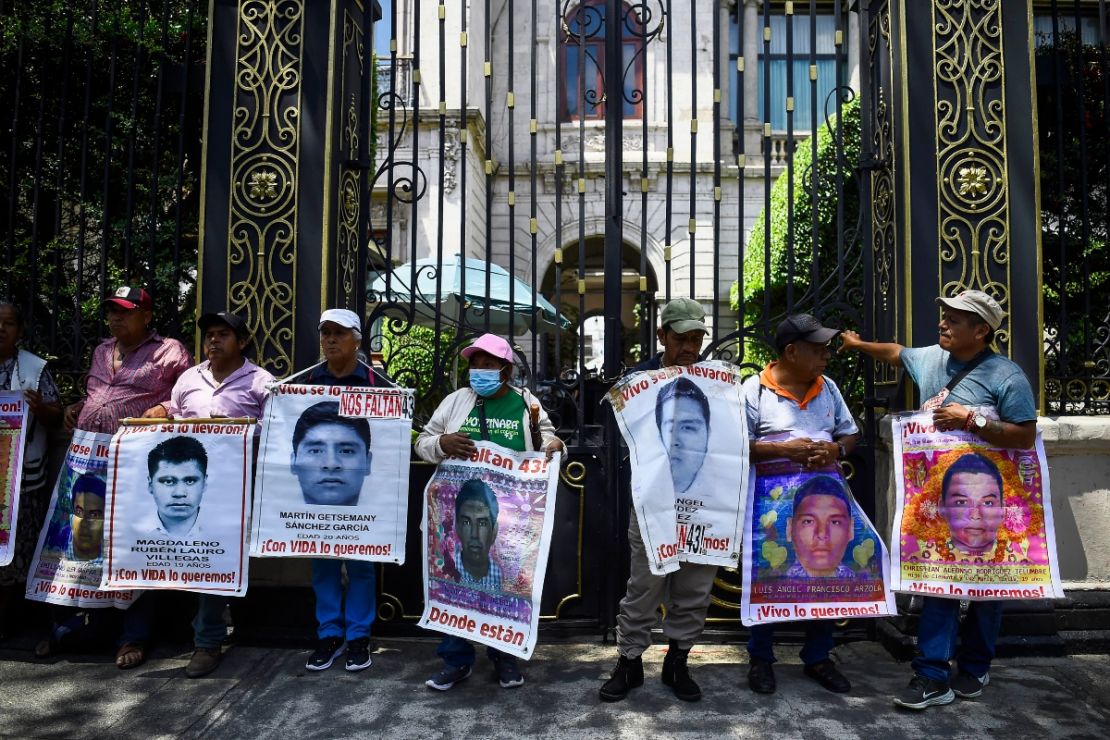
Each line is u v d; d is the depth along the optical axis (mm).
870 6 4590
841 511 3574
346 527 3693
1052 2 4332
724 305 12445
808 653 3637
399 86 10945
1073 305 5566
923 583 3424
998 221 4164
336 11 4316
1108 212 4500
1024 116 4199
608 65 4277
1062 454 4086
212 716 3303
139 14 4547
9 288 4480
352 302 4500
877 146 4535
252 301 4227
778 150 12922
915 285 4133
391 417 3756
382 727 3199
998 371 3404
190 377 3895
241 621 4160
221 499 3723
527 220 11750
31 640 4160
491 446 3570
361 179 4566
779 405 3590
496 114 11820
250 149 4285
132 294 3959
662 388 3516
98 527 3920
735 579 4199
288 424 3727
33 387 4117
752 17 12961
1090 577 4074
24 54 4797
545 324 5270
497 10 12008
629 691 3516
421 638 4219
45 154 5113
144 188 5227
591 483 4219
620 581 4168
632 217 12336
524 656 3385
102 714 3326
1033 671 3742
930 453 3508
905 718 3266
